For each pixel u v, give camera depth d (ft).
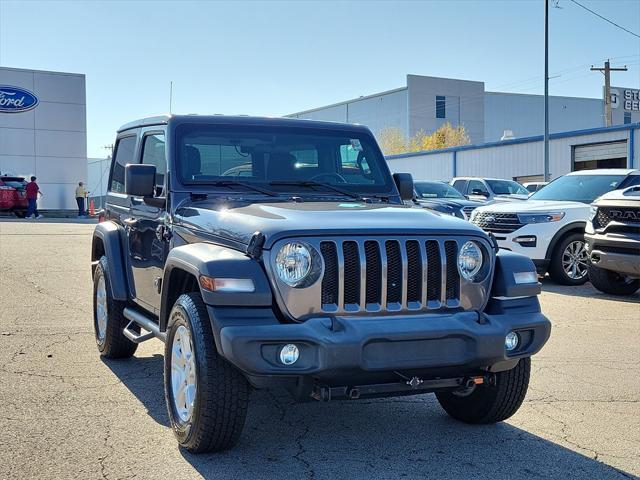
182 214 16.65
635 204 32.99
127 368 20.95
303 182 18.34
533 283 14.83
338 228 13.61
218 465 13.91
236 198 17.11
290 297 13.20
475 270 14.48
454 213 53.93
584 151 100.53
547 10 103.71
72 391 18.60
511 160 113.19
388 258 13.80
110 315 21.08
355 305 13.53
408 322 13.46
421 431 16.15
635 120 291.58
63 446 14.74
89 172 191.11
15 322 27.25
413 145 240.73
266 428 16.19
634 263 32.71
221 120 18.49
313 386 13.34
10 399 17.81
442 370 13.82
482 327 13.82
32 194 104.47
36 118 124.88
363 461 14.28
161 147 18.53
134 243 19.67
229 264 13.30
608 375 20.90
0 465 13.67
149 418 16.61
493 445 15.30
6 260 46.24
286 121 19.02
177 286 15.83
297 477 13.41
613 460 14.52
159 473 13.46
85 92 127.85
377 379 13.56
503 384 15.52
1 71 122.11
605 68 146.20
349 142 19.31
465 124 254.68
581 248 39.73
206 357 13.51
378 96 256.73
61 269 42.37
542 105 278.67
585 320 29.45
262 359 12.71
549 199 42.63
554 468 14.07
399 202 18.80
